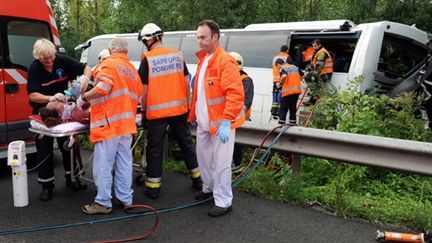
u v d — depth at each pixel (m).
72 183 5.50
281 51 10.42
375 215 4.59
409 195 5.30
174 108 5.20
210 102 4.64
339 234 4.19
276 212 4.74
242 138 5.99
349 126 6.38
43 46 5.02
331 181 5.59
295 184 5.20
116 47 4.72
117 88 4.58
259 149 5.90
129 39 16.12
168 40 14.30
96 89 4.44
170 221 4.51
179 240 4.05
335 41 10.02
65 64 5.38
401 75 9.66
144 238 4.08
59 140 5.45
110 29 26.80
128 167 4.80
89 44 17.80
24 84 6.53
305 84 10.00
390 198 5.19
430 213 4.49
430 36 9.48
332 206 4.88
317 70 9.49
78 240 4.03
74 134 4.84
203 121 4.83
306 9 27.11
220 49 4.65
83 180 5.96
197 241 4.02
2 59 6.26
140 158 6.62
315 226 4.37
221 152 4.62
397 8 16.77
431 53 9.20
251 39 11.66
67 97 4.86
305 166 5.96
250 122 5.95
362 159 4.90
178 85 5.27
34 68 5.16
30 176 6.16
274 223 4.44
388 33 9.36
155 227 4.32
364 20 17.38
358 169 5.55
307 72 9.74
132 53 15.87
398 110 7.03
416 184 5.50
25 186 4.91
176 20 22.95
